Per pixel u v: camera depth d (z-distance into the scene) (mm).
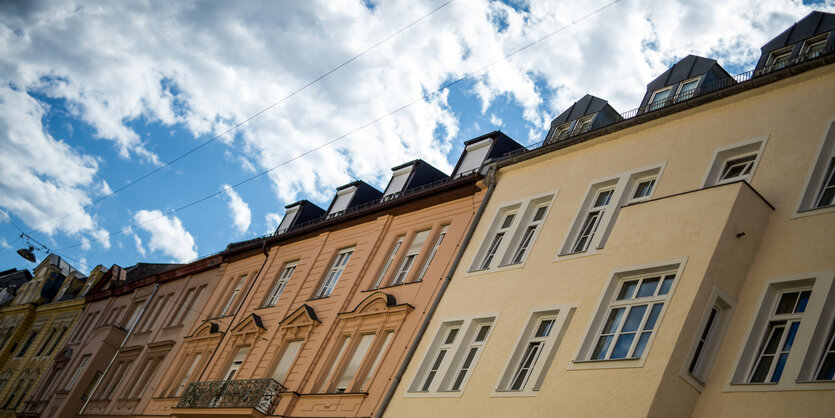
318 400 24531
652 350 14602
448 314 21844
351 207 33594
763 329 14586
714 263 14891
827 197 15312
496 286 20922
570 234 19938
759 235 15547
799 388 13188
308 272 30578
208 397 28641
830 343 13523
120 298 45812
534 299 19406
